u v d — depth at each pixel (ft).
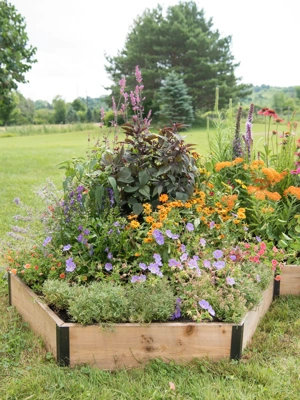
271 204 10.18
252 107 11.76
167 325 6.29
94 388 5.77
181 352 6.40
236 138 11.92
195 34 100.94
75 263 7.64
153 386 5.85
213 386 5.85
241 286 7.22
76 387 5.77
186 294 6.92
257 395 5.68
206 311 6.53
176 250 7.85
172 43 100.78
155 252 7.74
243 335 6.57
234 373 6.17
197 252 7.98
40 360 6.48
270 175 10.05
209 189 10.19
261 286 7.87
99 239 7.82
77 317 6.24
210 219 9.02
